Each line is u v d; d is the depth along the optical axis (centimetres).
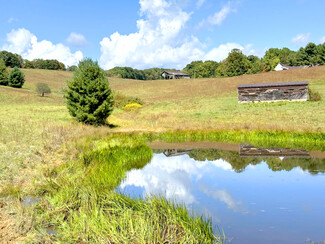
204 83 7250
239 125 2617
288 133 2128
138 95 6506
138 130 2678
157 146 2091
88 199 774
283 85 4031
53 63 14688
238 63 10844
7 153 1242
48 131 1934
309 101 3828
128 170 1334
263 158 1591
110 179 1022
